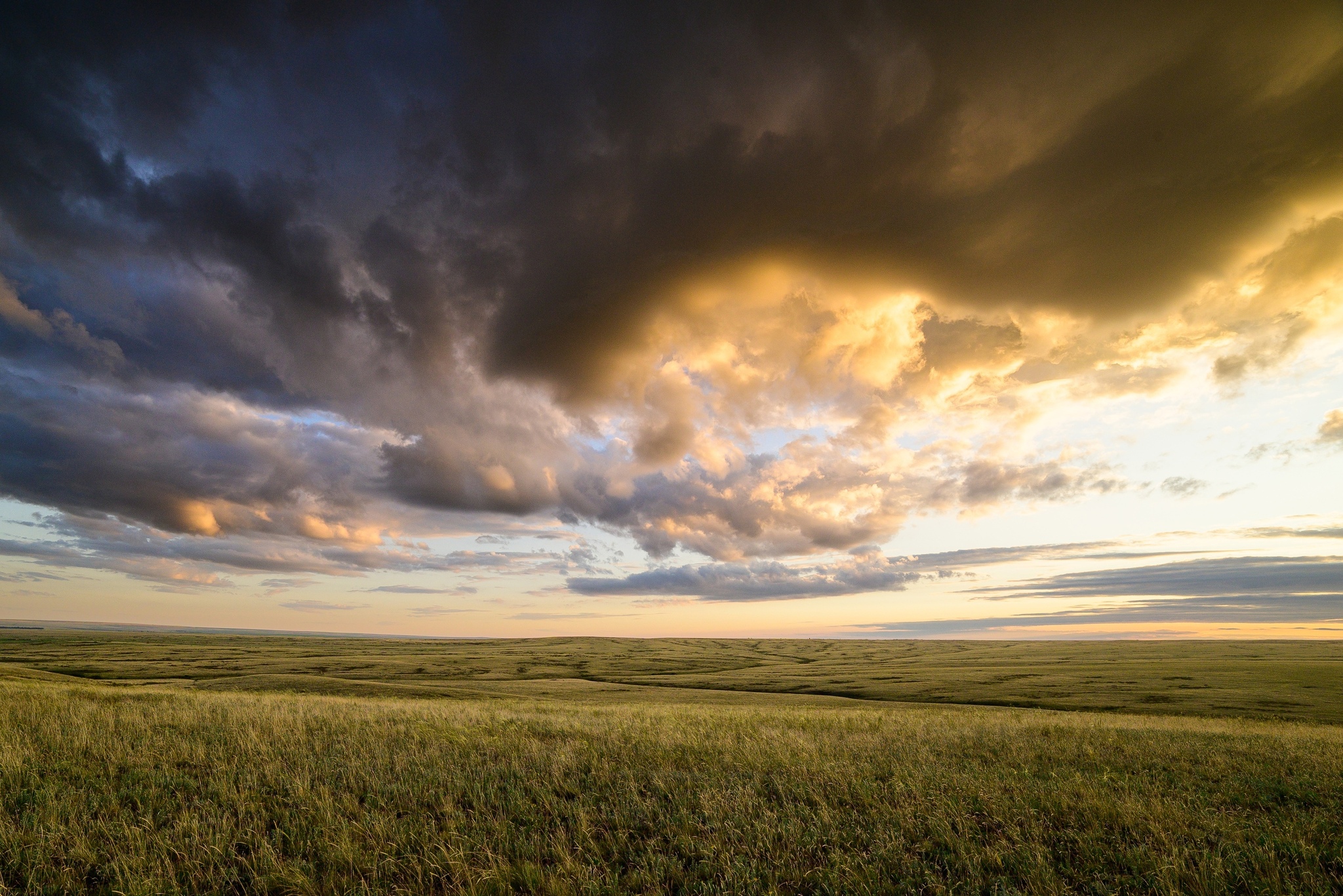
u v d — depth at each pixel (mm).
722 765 11117
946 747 13961
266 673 85812
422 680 83062
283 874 5965
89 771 9359
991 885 6152
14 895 5738
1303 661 110188
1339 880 6320
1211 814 8641
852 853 6832
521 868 6266
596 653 158625
